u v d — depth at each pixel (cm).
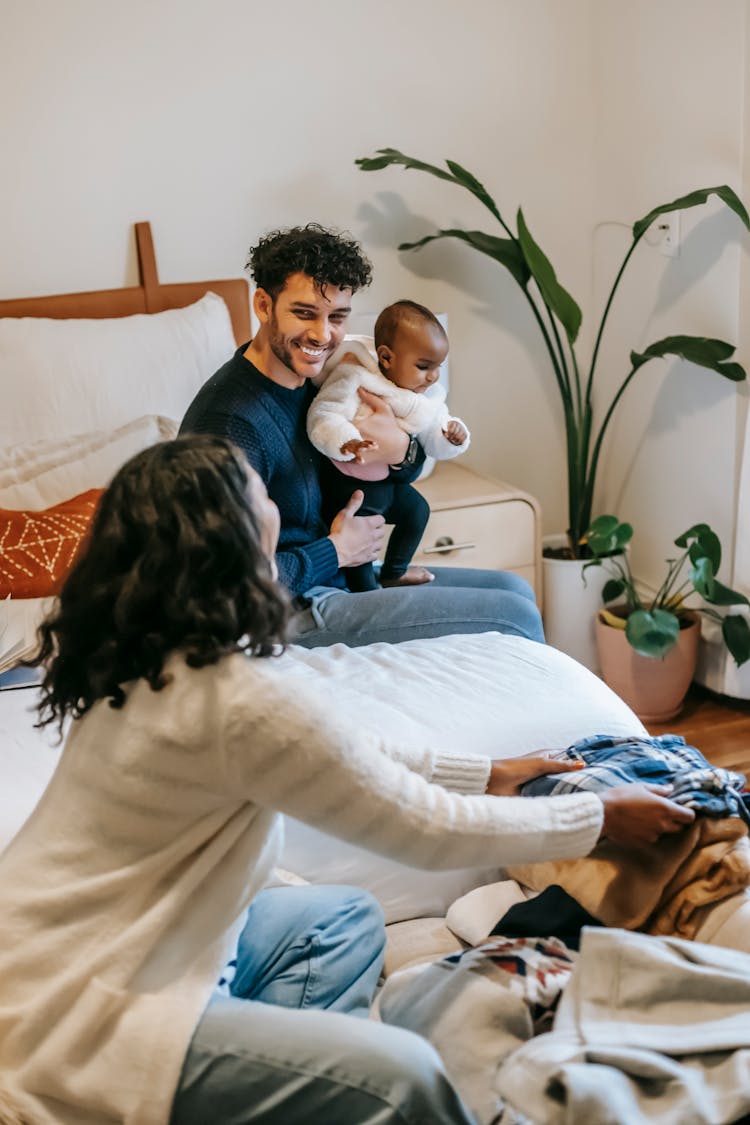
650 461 324
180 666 124
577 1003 133
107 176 294
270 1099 124
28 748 191
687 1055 127
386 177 314
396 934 175
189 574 122
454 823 129
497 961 142
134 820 126
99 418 271
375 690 190
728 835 150
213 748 122
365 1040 125
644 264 312
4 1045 127
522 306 335
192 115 296
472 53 313
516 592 241
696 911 150
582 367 345
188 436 130
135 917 127
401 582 241
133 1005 125
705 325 292
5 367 269
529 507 307
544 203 330
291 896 159
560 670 200
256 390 209
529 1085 121
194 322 287
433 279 326
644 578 337
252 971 151
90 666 126
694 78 281
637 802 145
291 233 202
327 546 214
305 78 302
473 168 321
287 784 122
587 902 153
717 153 278
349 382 216
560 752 171
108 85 288
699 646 307
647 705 296
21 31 279
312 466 219
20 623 221
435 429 223
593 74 321
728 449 292
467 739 181
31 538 231
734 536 296
